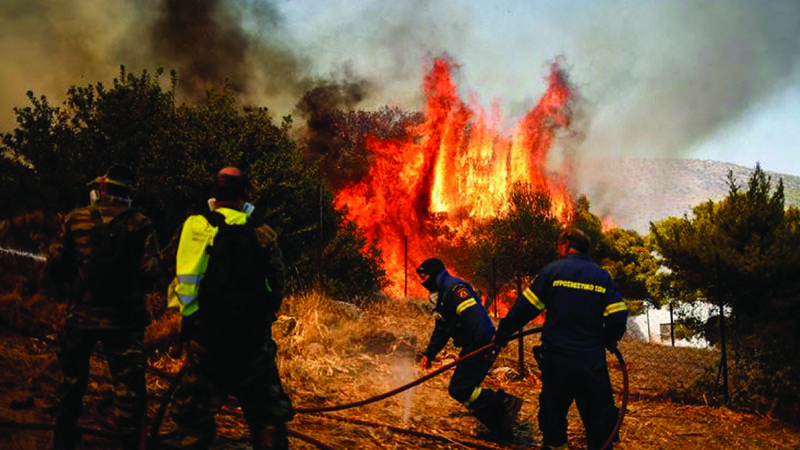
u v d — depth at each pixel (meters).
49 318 5.83
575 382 4.56
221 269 3.06
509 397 5.41
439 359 8.25
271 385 3.25
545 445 4.63
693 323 15.17
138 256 3.53
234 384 3.15
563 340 4.57
